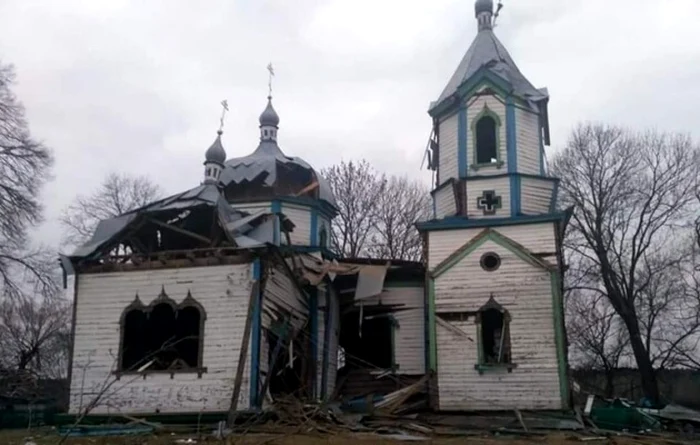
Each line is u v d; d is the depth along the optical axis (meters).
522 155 26.50
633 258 34.78
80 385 22.14
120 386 21.72
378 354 28.16
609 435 19.17
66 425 20.98
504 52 28.81
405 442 16.84
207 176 27.81
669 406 27.48
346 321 28.47
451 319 24.75
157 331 24.69
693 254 35.69
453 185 26.83
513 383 23.66
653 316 36.09
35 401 31.20
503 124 26.75
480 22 29.91
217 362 21.42
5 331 46.84
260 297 21.72
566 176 36.53
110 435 18.59
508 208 25.86
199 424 19.36
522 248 24.75
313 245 30.66
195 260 22.44
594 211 36.00
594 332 40.25
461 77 28.17
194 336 22.17
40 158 35.41
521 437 18.67
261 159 31.69
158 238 25.08
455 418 22.34
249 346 21.23
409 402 24.28
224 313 21.78
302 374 24.91
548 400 23.25
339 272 25.67
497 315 24.86
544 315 24.02
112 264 23.06
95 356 22.36
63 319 47.91
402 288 27.59
